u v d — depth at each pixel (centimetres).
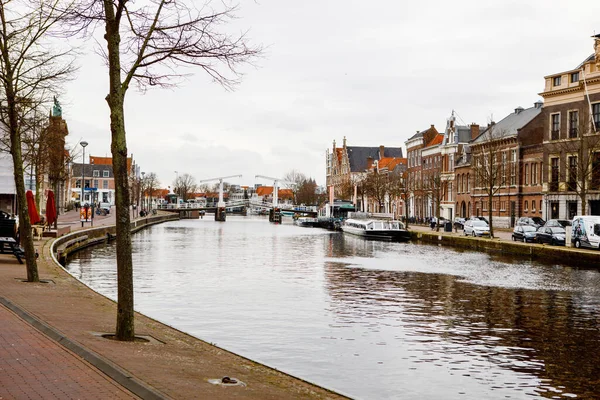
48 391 830
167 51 1315
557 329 1956
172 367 1082
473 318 2133
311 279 3159
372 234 7044
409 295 2639
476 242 5381
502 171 7044
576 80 6269
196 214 15962
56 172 5103
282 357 1574
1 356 1003
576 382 1397
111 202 15262
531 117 7456
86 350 1062
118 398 819
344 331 1888
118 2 1267
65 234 4428
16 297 1669
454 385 1363
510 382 1391
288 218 16088
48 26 2109
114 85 1257
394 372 1455
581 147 5031
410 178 10688
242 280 3073
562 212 6328
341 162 16638
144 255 4522
